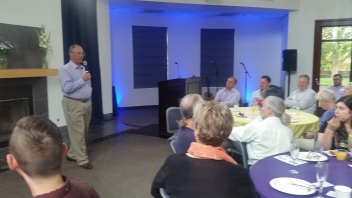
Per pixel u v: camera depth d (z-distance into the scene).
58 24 4.93
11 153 0.95
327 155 2.12
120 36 7.68
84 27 5.64
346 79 7.03
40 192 0.97
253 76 8.55
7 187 3.06
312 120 3.42
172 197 1.33
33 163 0.92
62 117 5.12
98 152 4.33
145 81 8.21
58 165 0.97
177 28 8.28
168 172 1.38
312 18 7.05
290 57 7.13
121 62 7.78
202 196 1.25
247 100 8.66
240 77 8.62
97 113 6.00
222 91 5.50
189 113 2.16
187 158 1.37
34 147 0.93
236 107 4.26
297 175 1.75
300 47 7.25
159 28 8.16
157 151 4.39
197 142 1.43
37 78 4.68
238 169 1.30
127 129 5.50
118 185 3.18
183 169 1.33
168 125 3.41
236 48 8.52
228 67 8.62
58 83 5.03
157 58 8.24
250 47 8.48
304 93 4.69
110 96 6.34
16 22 4.31
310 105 4.63
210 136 1.36
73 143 3.66
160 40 8.21
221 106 1.42
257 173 1.78
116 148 4.54
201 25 8.41
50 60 4.84
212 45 8.53
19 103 4.55
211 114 1.37
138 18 7.84
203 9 7.05
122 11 7.50
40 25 4.65
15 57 4.25
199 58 8.52
